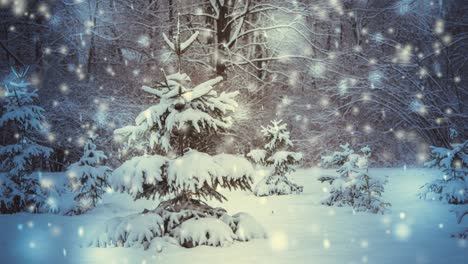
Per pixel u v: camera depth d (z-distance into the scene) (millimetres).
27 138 12805
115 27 27359
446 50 26172
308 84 31656
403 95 27453
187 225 6969
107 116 23094
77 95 24016
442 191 12242
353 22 32344
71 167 12031
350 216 10250
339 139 28281
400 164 28016
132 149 9664
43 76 23891
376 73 27578
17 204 11922
